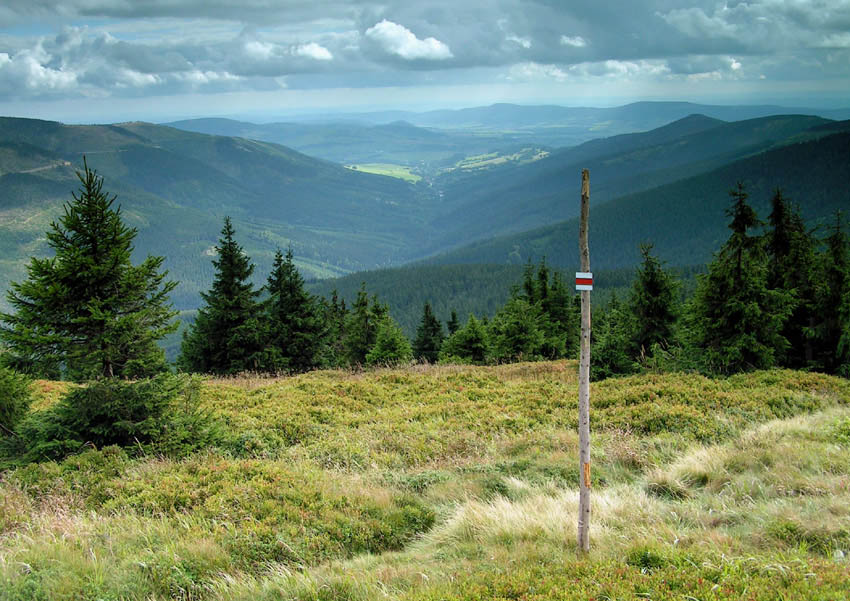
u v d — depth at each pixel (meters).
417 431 13.86
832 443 10.30
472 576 5.57
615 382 18.55
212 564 6.34
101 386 10.20
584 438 6.01
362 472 10.79
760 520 6.56
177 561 6.18
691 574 4.88
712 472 9.16
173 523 7.58
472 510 7.86
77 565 5.96
